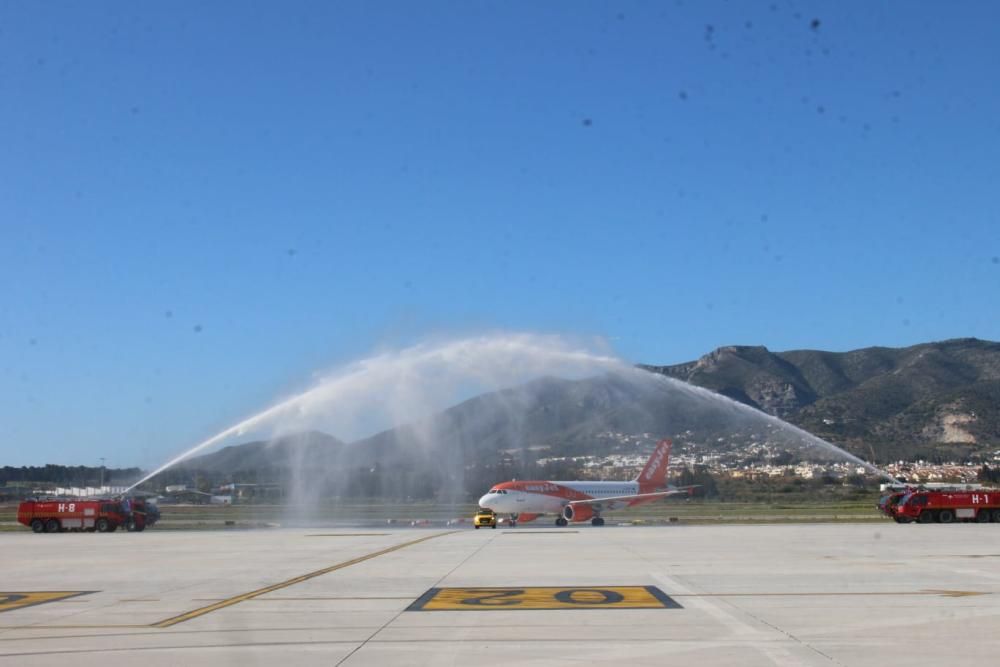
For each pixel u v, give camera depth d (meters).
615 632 20.16
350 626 21.59
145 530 84.00
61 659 17.75
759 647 18.22
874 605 24.48
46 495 91.75
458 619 22.52
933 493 80.69
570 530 75.69
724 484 195.00
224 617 23.45
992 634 19.73
